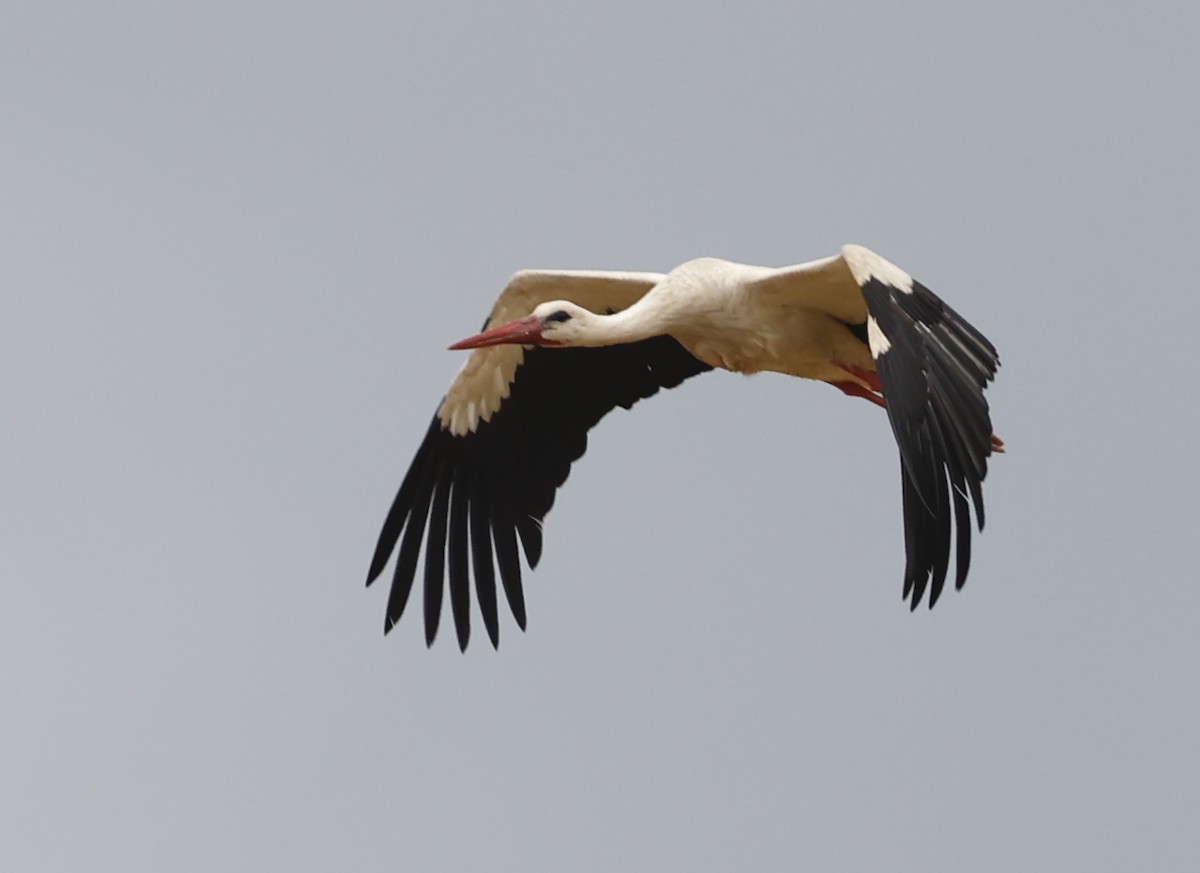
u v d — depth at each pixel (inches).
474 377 671.8
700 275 611.5
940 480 526.3
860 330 616.7
